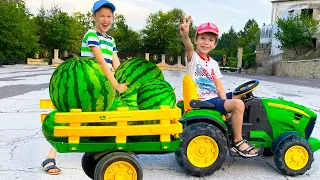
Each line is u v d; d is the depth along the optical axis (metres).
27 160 4.38
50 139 3.14
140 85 3.60
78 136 3.01
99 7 3.76
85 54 3.66
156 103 3.32
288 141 4.09
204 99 4.22
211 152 3.97
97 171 3.04
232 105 4.01
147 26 62.59
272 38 59.12
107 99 3.10
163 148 3.22
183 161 3.90
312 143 4.33
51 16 49.31
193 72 4.27
